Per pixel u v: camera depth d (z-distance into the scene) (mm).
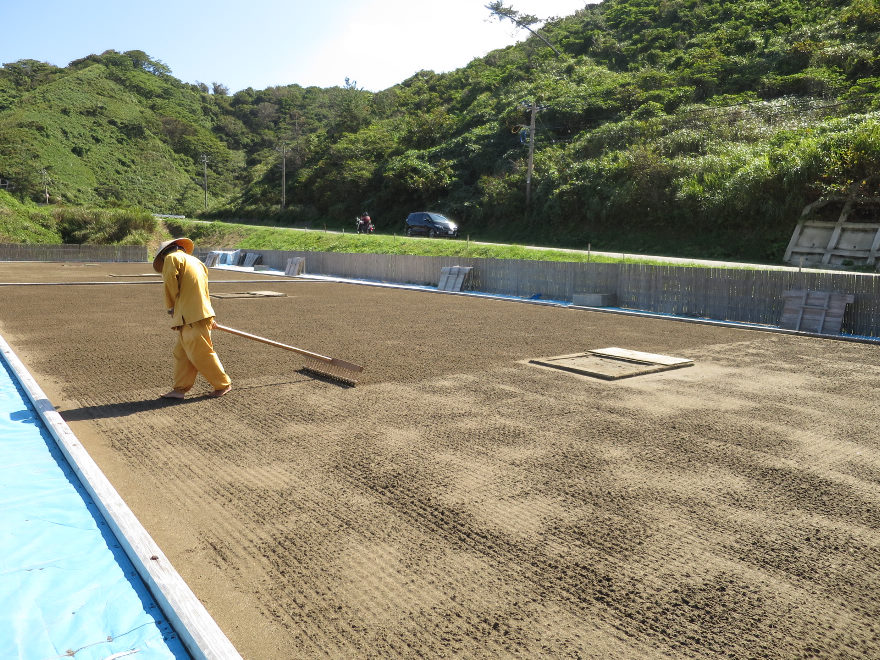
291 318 12508
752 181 24719
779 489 3984
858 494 3916
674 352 9180
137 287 18859
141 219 51594
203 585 2801
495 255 24656
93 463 4020
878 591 2805
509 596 2734
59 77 125250
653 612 2615
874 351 9508
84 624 2498
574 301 16234
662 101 40531
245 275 26953
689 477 4176
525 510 3629
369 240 32719
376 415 5590
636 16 57750
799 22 44656
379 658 2297
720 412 5840
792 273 12406
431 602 2682
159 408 5754
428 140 56375
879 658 2316
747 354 9109
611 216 31250
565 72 54062
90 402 5934
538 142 42906
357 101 75125
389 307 14953
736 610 2639
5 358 7645
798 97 34594
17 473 4113
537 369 7727
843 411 5922
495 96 56531
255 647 2359
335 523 3441
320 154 68375
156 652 2334
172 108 125438
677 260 21297
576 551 3148
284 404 5941
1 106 106062
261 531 3340
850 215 21891
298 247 37156
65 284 19688
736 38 45875
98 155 96625
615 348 9000
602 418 5586
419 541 3240
